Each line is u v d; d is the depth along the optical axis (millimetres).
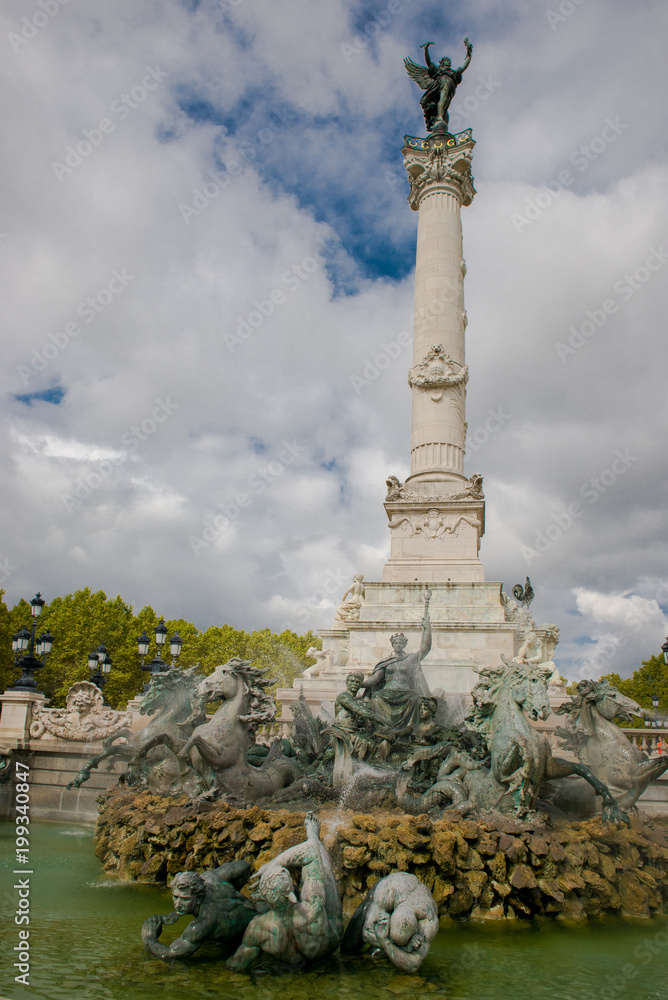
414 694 14422
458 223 29109
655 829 11133
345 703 13930
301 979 6652
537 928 8805
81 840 14680
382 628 22750
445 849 9102
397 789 11961
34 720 18984
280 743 14250
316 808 11750
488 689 11938
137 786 13562
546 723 19328
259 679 12852
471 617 22766
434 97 33250
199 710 14523
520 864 9305
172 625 62281
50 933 7828
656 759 12156
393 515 25172
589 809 12039
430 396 26578
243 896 7645
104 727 18516
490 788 10914
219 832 10125
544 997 6586
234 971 6754
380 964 7082
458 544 24406
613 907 9500
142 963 6918
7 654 46281
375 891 7238
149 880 10453
